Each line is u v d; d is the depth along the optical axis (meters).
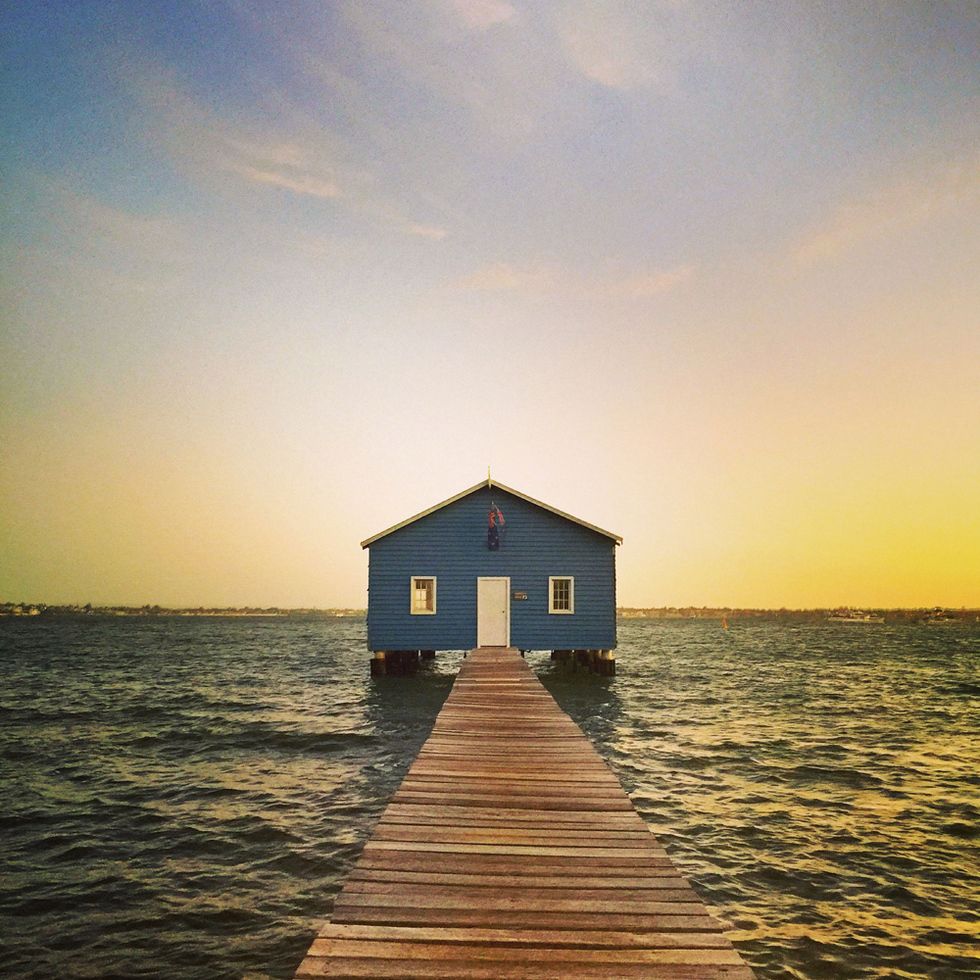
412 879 5.49
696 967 4.15
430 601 30.11
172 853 10.55
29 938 7.85
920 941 7.78
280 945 7.67
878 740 20.55
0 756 18.14
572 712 25.02
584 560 30.44
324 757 17.48
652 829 11.64
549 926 4.69
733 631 174.00
